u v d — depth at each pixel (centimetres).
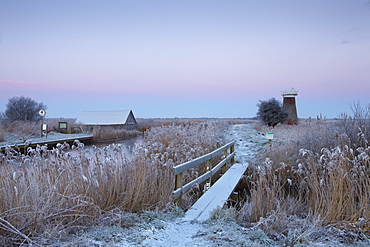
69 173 502
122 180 552
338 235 439
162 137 1278
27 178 452
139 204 545
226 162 1045
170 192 601
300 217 546
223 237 405
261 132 2478
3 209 372
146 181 586
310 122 1234
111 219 452
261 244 396
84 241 367
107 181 536
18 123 2916
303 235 404
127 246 368
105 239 386
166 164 661
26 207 384
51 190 422
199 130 1698
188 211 575
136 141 2728
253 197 586
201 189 856
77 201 429
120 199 530
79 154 566
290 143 1182
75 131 3466
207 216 536
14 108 3934
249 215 552
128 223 455
